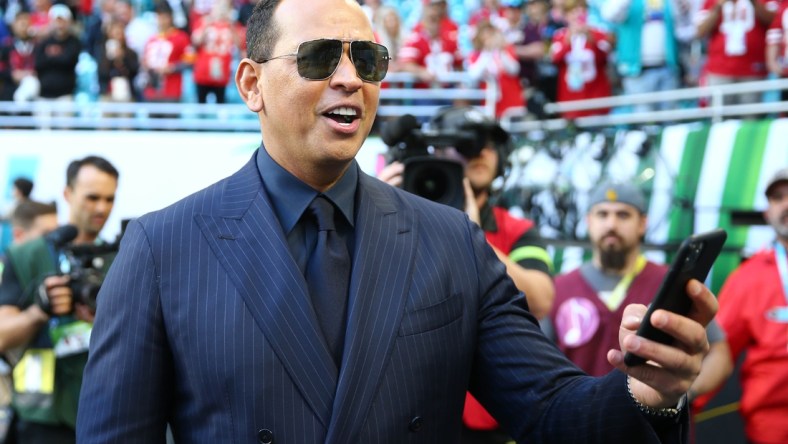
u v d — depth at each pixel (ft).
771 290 12.97
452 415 5.62
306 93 5.49
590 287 12.69
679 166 20.08
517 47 29.55
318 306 5.54
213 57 30.91
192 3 36.27
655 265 12.87
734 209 18.75
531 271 10.38
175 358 5.42
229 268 5.48
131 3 38.83
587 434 5.26
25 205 16.44
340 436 5.20
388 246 5.71
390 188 6.14
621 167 21.13
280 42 5.60
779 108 19.21
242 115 28.50
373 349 5.39
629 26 25.55
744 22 22.29
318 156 5.56
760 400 12.96
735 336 13.15
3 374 14.15
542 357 5.70
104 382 5.39
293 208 5.74
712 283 18.71
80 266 11.70
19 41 35.32
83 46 36.29
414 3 36.14
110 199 12.91
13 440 12.06
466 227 6.09
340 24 5.57
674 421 5.03
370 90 5.64
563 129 23.40
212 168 24.76
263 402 5.22
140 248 5.60
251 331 5.32
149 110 28.12
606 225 12.59
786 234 13.12
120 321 5.46
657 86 25.35
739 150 19.01
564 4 28.07
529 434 5.64
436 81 28.96
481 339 5.87
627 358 4.74
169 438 11.16
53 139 25.22
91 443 5.35
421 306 5.56
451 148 10.23
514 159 24.00
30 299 11.94
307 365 5.32
